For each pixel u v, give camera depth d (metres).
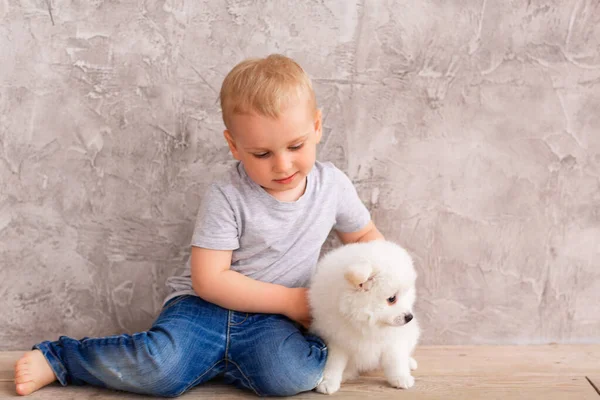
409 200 1.57
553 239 1.59
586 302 1.61
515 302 1.61
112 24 1.46
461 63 1.50
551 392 1.35
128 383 1.29
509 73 1.50
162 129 1.51
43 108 1.49
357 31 1.48
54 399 1.29
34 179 1.52
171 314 1.39
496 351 1.58
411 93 1.51
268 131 1.26
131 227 1.56
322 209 1.45
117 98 1.49
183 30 1.47
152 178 1.54
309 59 1.49
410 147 1.54
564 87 1.51
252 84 1.25
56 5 1.44
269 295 1.39
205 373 1.35
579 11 1.47
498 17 1.47
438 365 1.49
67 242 1.55
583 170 1.55
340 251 1.35
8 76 1.46
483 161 1.55
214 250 1.39
